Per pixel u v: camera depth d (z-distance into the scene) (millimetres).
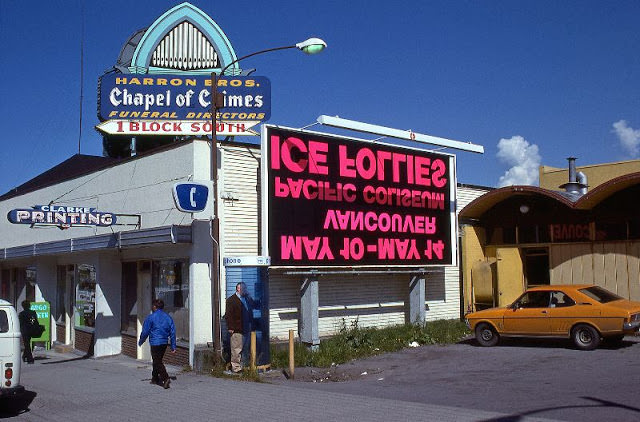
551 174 27562
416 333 18562
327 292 18250
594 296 15891
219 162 15969
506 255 21562
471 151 20594
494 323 17047
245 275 14719
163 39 21531
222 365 14617
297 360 15383
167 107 18047
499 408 9844
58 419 10430
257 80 18188
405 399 11031
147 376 14789
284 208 16453
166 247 16578
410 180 19734
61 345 22516
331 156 17672
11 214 15141
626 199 19141
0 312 11141
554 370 13133
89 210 17188
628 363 13453
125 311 19344
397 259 19125
